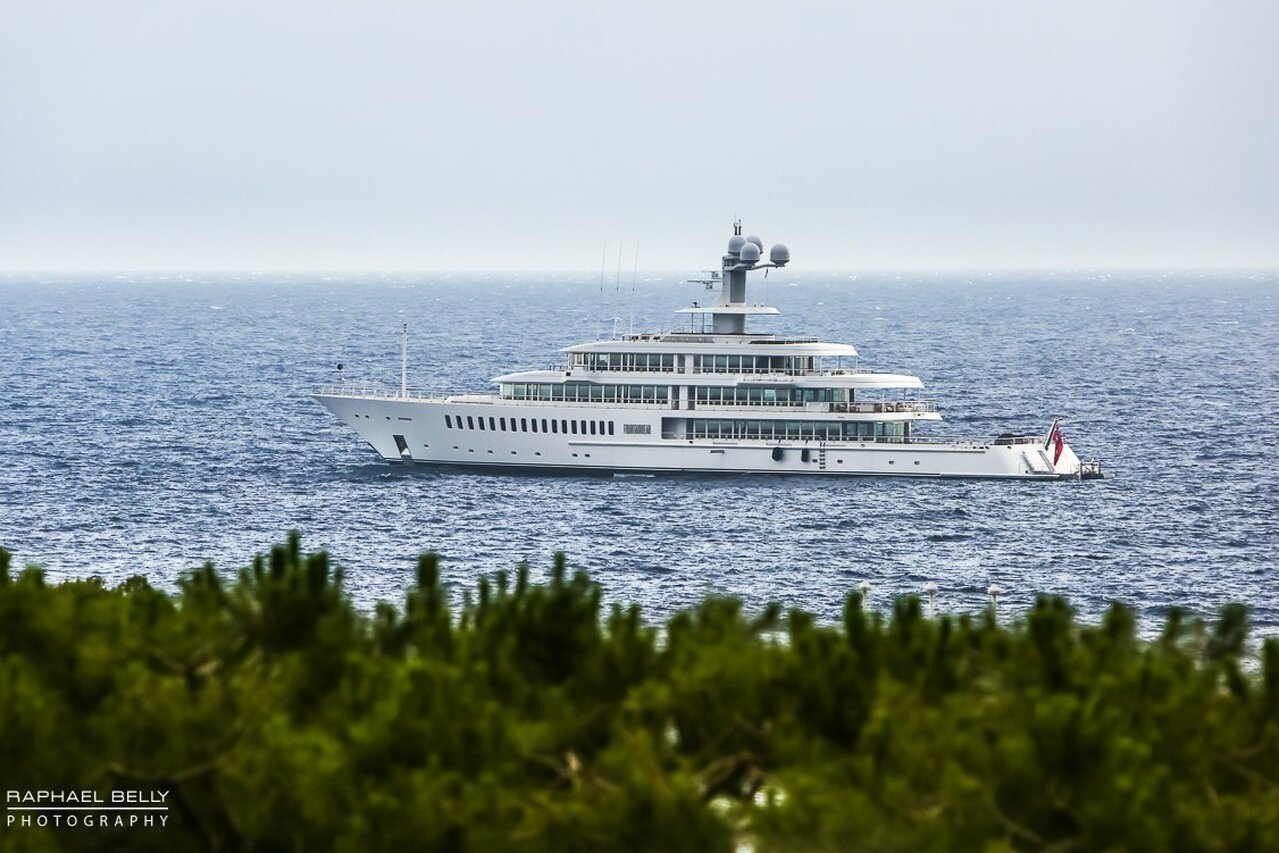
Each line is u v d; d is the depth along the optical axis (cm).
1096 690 11362
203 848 11200
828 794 10619
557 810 10656
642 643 12438
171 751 10956
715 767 11625
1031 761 10606
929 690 12044
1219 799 10969
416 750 11044
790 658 12112
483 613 13375
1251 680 12231
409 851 10325
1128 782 10388
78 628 12338
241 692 11469
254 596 12925
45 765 10831
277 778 10788
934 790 10888
